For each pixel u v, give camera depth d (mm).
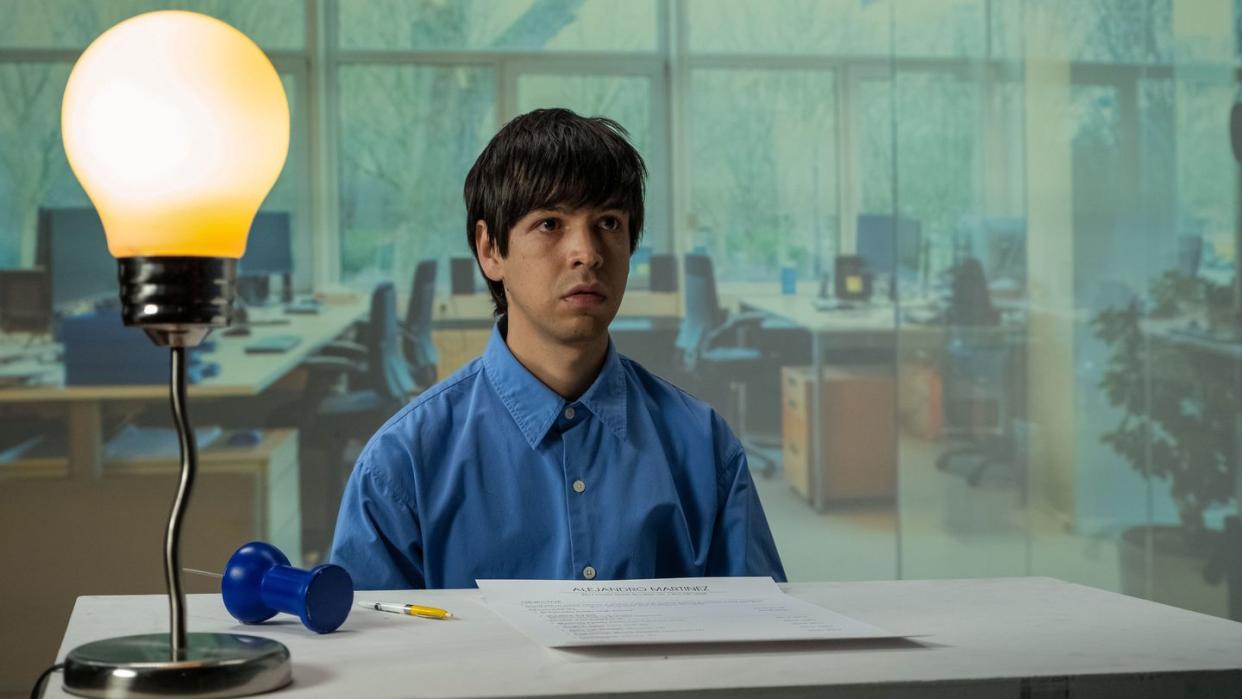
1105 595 865
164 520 3398
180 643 630
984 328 3662
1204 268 3656
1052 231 3635
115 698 593
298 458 3443
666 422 1119
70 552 3371
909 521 3695
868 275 3652
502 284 1166
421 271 3484
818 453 3666
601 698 592
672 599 813
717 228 3609
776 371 3641
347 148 3459
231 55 657
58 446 3373
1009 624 759
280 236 3436
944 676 621
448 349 3504
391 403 3477
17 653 3334
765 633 710
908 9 3604
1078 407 3695
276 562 764
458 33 3494
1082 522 3713
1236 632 734
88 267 3385
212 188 638
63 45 3348
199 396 3406
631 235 1093
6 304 3352
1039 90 3609
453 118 3496
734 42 3600
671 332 3617
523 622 741
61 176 3365
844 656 668
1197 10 3611
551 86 3537
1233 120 3627
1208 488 3713
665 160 3588
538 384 1062
